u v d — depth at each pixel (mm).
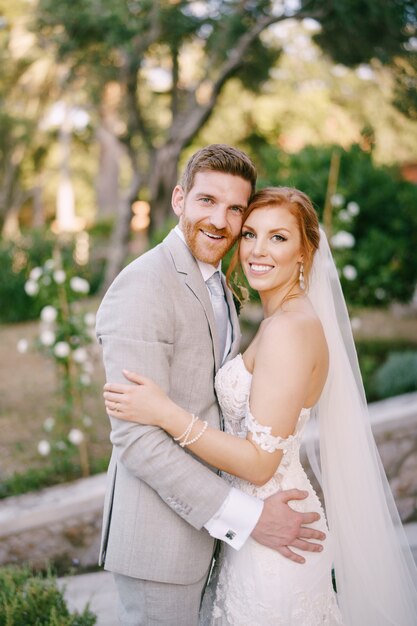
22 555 3367
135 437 1775
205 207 1939
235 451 1798
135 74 9953
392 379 5555
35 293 4438
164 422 1771
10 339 9164
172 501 1806
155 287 1822
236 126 14062
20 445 4680
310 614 1929
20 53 13711
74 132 18719
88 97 11273
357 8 7617
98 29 8703
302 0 8219
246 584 1932
